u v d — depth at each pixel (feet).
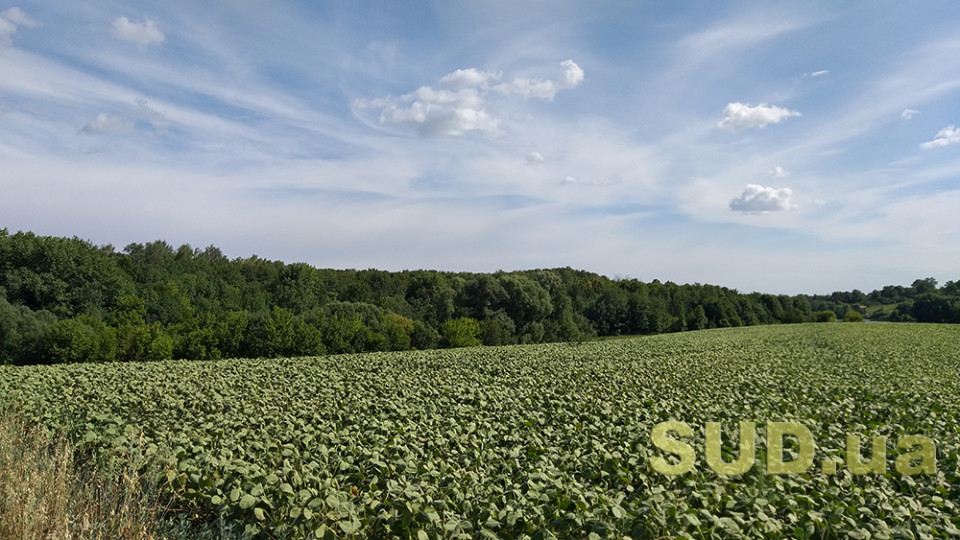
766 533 19.92
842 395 50.29
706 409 41.63
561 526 20.57
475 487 24.22
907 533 19.53
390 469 26.68
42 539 19.22
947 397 49.90
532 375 64.85
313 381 58.13
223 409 42.91
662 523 19.81
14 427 30.53
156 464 26.12
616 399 46.52
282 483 23.47
